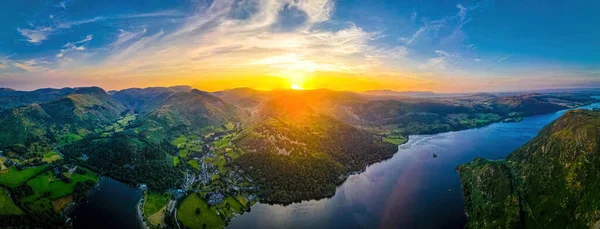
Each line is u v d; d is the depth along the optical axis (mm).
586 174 162750
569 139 191750
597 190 150375
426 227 181000
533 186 188750
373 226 183875
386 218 192875
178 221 192500
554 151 196500
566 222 151750
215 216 198250
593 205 145625
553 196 168875
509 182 197500
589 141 177500
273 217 198500
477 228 175625
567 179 168375
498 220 174375
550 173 184625
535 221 165875
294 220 193875
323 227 184375
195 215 197875
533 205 176000
